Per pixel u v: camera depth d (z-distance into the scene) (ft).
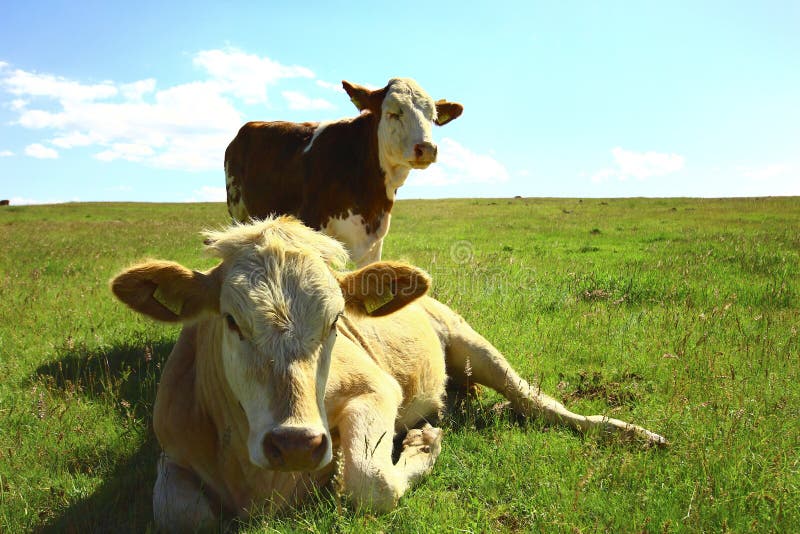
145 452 15.01
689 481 12.28
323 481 13.30
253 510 11.93
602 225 79.25
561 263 42.75
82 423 15.98
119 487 13.20
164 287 11.57
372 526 11.37
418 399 17.46
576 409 17.22
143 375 20.13
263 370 10.53
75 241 63.26
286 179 28.84
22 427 15.76
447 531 11.19
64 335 24.11
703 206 114.42
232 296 10.98
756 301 28.55
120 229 83.46
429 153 26.35
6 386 18.76
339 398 13.76
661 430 15.10
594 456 13.87
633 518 11.19
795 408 15.78
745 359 19.80
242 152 31.50
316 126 29.01
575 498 11.56
